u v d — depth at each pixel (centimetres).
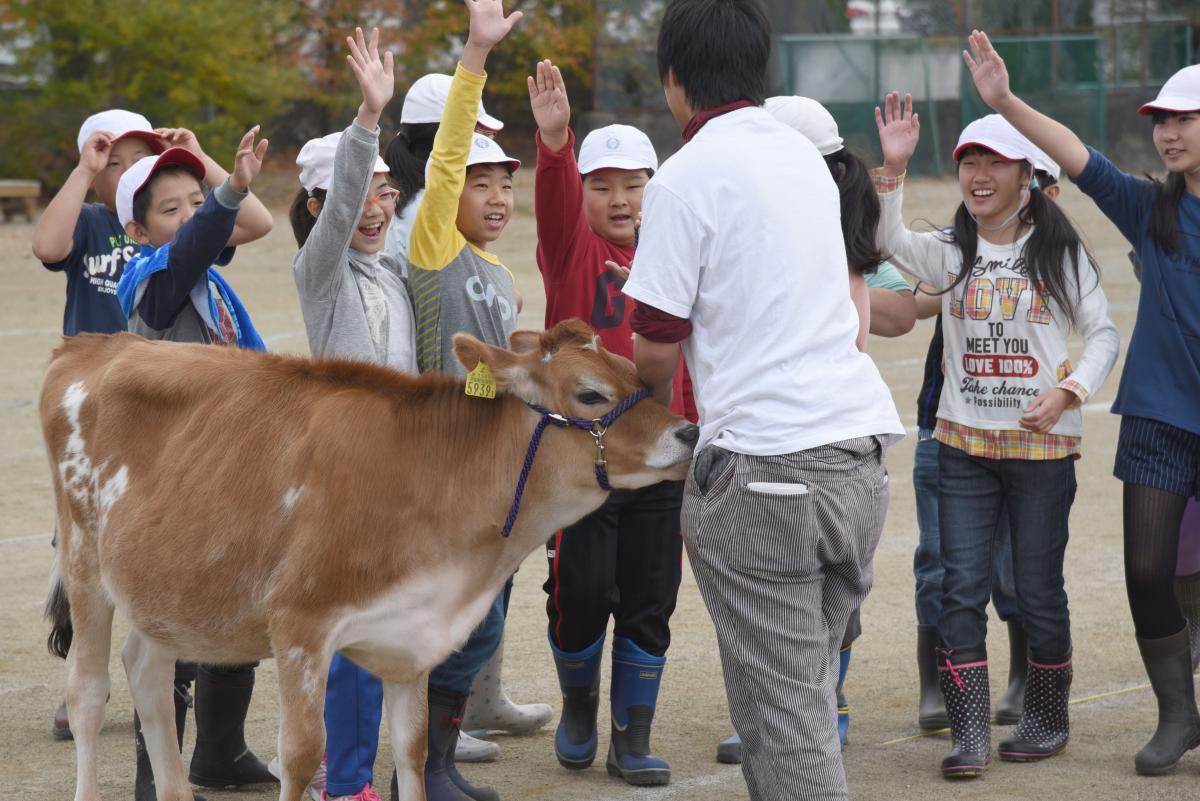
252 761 500
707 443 369
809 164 377
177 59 3061
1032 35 3625
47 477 984
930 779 499
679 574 510
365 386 421
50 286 1959
